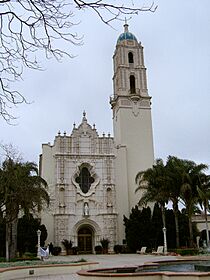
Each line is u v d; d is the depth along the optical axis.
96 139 64.50
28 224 53.97
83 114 65.62
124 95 68.19
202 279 13.22
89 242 60.19
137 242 56.19
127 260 38.31
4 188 37.91
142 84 69.88
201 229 66.50
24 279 22.14
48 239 58.00
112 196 61.59
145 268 18.92
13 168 39.34
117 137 68.44
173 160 52.00
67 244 56.50
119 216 61.44
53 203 59.69
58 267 25.50
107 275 14.30
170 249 49.12
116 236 59.62
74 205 60.41
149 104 68.56
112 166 63.44
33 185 42.03
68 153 62.62
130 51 72.00
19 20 6.35
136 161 65.25
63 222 58.66
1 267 23.52
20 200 38.72
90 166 62.94
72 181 61.38
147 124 67.44
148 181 52.34
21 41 6.55
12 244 41.28
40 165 66.31
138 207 59.47
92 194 61.44
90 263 27.25
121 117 67.19
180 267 20.00
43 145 63.25
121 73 69.94
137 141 66.31
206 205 47.59
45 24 6.38
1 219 39.34
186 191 48.03
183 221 56.53
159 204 56.19
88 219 60.00
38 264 25.95
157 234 55.91
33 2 6.18
